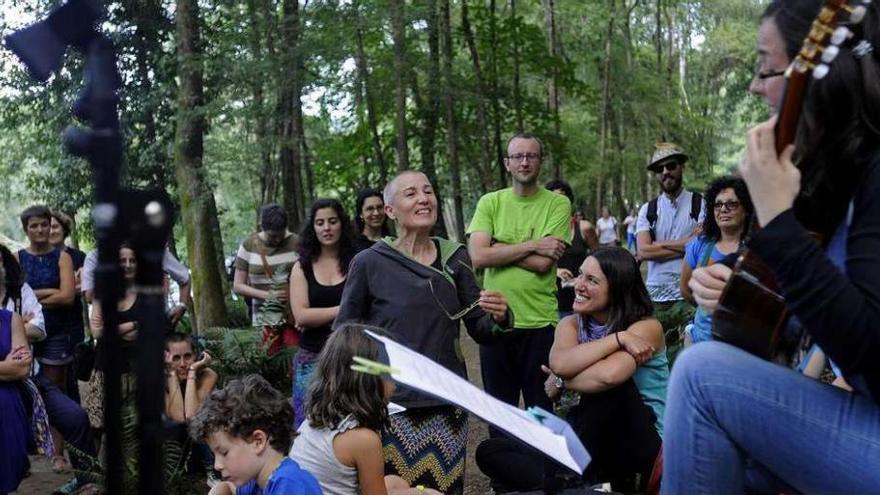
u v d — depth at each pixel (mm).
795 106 1888
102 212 1896
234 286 7965
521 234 5715
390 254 4316
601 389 4188
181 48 12812
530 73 19234
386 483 3934
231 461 3330
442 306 4266
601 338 4348
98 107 1889
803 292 1835
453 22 20203
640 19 37219
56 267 7008
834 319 1806
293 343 7211
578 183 29562
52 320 6973
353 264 4359
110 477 1961
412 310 4230
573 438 2484
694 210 7117
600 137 29406
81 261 7641
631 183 34938
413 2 14266
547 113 18500
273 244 7840
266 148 13852
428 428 4125
